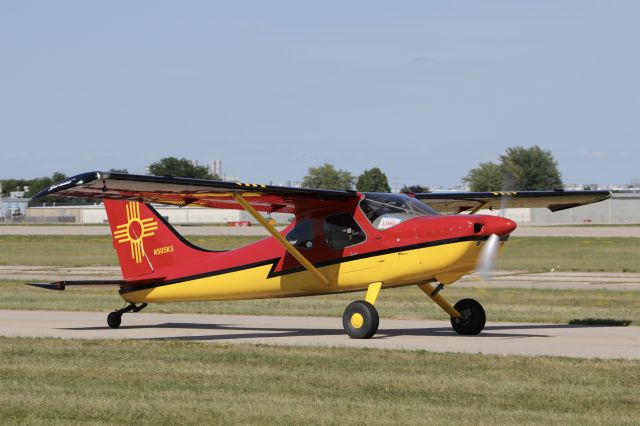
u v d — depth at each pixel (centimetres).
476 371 2356
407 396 2031
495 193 3709
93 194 3025
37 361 2548
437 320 3978
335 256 3303
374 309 3180
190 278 3616
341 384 2175
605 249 11119
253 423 1781
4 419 1831
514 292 5541
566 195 3800
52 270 8375
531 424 1764
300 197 3222
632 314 4100
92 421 1811
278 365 2469
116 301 4878
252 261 3488
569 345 2956
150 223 3691
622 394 2045
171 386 2156
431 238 3109
